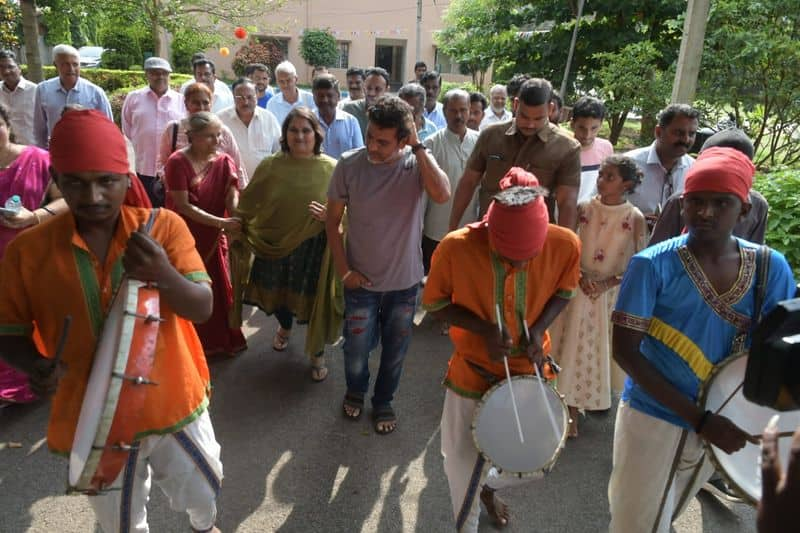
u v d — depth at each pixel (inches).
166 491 87.5
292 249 157.6
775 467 41.4
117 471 71.6
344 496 121.4
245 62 1149.1
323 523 114.0
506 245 82.9
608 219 136.3
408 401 158.7
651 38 518.3
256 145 228.8
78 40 1128.2
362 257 132.8
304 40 1253.7
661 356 82.1
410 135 122.8
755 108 349.7
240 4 617.9
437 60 1378.0
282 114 284.0
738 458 78.1
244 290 169.6
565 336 141.1
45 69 615.2
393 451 136.9
